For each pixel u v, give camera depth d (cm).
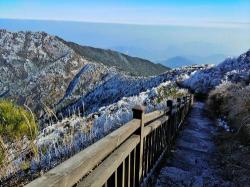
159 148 761
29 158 645
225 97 1883
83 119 882
